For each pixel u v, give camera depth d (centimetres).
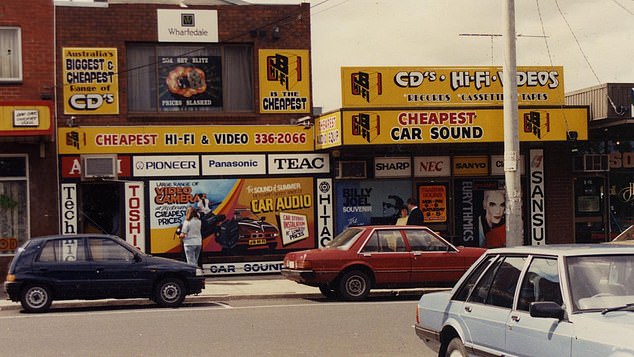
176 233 2359
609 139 2584
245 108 2423
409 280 1878
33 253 1741
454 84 2364
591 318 707
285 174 2417
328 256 1855
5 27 2281
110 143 2327
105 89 2330
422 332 991
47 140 2208
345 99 2312
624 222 2605
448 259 1892
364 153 2445
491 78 2378
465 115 2236
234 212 2394
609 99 2278
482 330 853
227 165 2389
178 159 2364
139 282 1767
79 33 2322
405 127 2211
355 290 1866
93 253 1761
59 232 2300
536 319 767
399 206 2461
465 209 2492
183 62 2392
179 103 2386
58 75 2311
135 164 2339
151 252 2344
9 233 2283
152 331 1437
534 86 2425
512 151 1903
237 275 2394
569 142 2383
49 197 2292
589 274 759
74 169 2306
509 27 1916
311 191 2428
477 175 2497
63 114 2308
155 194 2352
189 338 1356
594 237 2589
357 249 1872
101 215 2345
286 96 2428
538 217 2539
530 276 811
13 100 2136
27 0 2291
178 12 2377
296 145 2420
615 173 2602
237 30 2406
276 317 1599
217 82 2409
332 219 2431
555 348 731
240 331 1425
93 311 1753
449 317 924
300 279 1856
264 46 2417
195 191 2372
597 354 678
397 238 1892
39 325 1527
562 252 784
